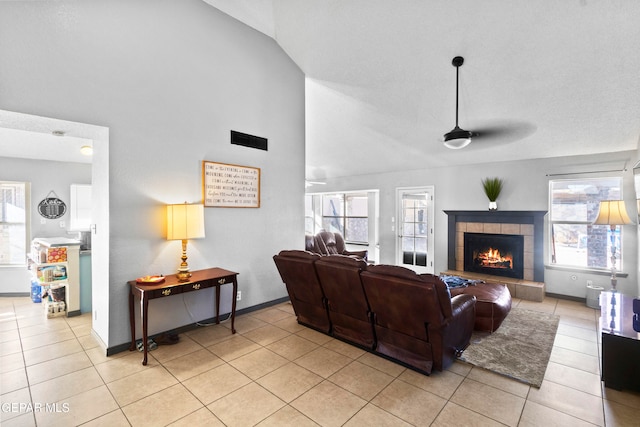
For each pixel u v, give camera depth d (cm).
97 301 306
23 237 509
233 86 367
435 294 217
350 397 215
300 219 449
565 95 342
